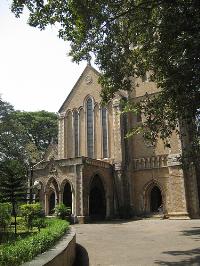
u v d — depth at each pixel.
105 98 17.77
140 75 18.12
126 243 17.67
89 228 26.88
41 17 14.38
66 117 43.97
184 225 26.09
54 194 37.62
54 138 67.62
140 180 37.25
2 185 26.00
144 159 37.34
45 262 6.98
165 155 35.94
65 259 9.47
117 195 37.28
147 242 17.67
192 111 15.05
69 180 34.56
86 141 41.62
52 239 10.14
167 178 35.44
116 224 29.72
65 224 15.12
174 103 16.44
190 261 12.00
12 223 26.81
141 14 16.23
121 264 12.02
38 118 66.06
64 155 42.72
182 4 14.08
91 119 42.03
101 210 37.72
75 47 16.62
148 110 18.45
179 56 15.49
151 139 18.55
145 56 17.39
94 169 35.41
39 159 48.72
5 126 45.88
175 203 34.00
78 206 33.06
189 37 14.09
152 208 36.94
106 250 15.55
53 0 14.10
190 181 33.91
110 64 16.91
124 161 37.94
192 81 14.19
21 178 26.73
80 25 14.66
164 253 13.96
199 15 13.49
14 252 7.19
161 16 15.96
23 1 13.78
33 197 36.59
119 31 16.25
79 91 43.66
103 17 14.83
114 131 39.00
